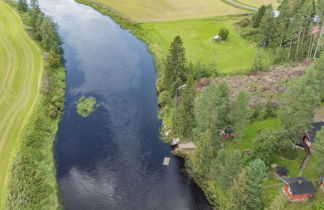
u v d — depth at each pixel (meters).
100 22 140.75
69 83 96.12
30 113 76.88
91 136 75.62
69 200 59.44
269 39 117.38
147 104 88.06
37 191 57.84
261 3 163.38
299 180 55.47
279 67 102.50
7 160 63.47
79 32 130.25
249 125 75.38
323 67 75.88
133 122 80.81
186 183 64.38
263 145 59.31
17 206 53.31
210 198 60.53
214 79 95.38
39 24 115.69
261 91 87.75
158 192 62.31
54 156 69.44
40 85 87.94
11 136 69.38
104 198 60.34
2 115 75.75
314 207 53.56
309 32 109.06
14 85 87.75
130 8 153.50
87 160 68.88
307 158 65.06
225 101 63.56
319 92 78.19
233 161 52.94
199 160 59.78
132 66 107.38
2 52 104.69
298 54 106.19
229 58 111.50
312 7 100.88
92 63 107.94
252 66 101.25
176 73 88.00
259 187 48.81
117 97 90.44
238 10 153.38
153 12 149.62
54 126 77.31
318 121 75.38
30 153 65.62
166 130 77.62
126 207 59.00
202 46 119.25
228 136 71.12
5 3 146.88
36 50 108.06
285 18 110.69
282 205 50.00
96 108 85.31
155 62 109.69
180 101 79.44
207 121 62.31
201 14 148.25
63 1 166.00
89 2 161.62
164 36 126.88
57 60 101.19
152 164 68.69
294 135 66.25
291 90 63.97
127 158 69.94
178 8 154.00
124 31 132.62
